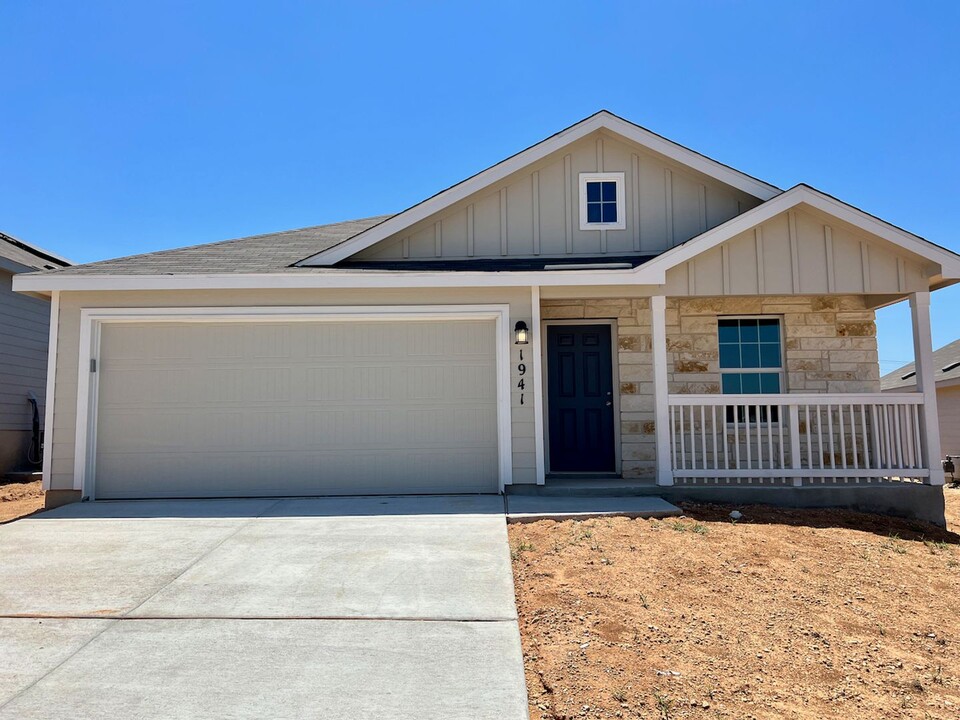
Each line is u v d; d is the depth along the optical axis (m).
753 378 10.15
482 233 10.23
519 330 8.77
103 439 8.77
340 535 6.69
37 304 13.66
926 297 8.62
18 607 4.90
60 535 6.79
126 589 5.26
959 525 8.61
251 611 4.84
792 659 4.16
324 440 8.88
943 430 18.50
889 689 3.85
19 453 12.98
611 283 8.50
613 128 10.13
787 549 6.27
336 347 8.98
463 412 8.94
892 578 5.64
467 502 8.18
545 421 10.09
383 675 3.94
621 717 3.52
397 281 8.64
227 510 7.89
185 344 8.92
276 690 3.76
